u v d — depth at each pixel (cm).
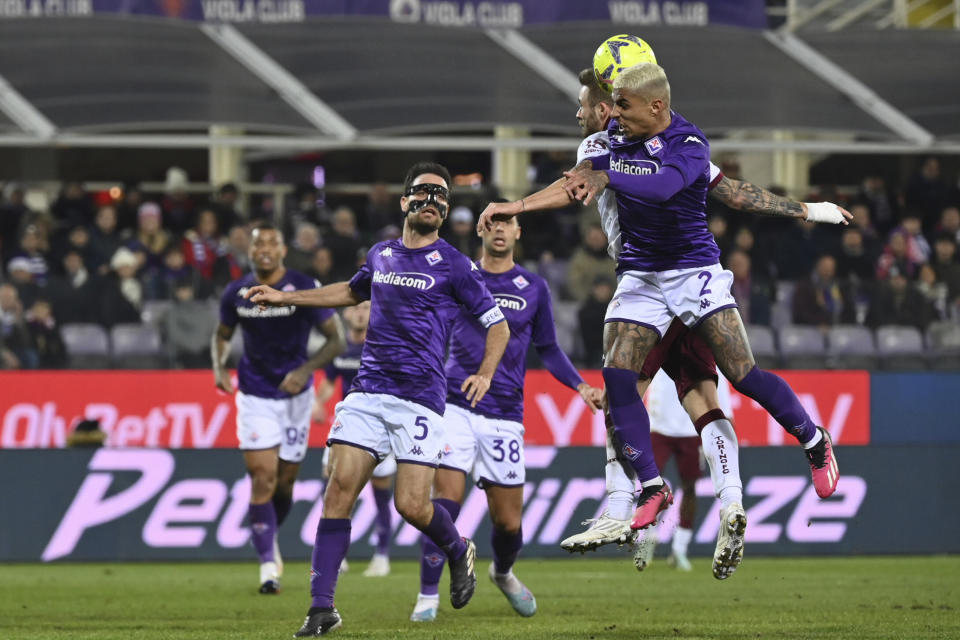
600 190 1658
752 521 4025
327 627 1970
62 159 6022
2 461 3841
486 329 2141
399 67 5166
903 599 2773
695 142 1775
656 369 1978
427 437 2005
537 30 5409
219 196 4956
